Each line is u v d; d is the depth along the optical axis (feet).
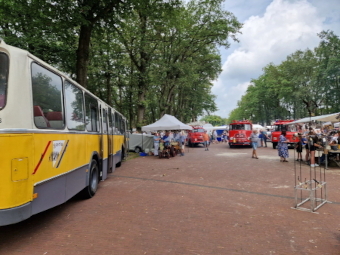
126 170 36.65
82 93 20.26
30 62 12.19
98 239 13.04
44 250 11.81
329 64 98.17
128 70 82.38
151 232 13.96
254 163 42.32
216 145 97.96
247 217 16.37
